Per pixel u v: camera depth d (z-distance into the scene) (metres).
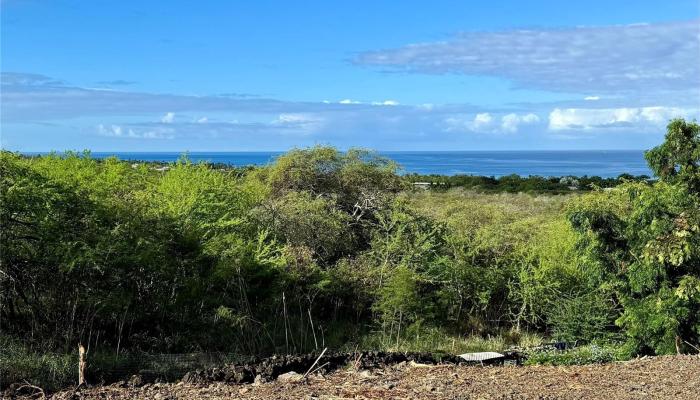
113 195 11.08
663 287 9.28
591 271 10.20
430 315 11.73
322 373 6.99
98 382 7.03
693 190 10.22
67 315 8.59
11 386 6.46
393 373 6.95
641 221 9.58
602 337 11.01
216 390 6.09
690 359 7.82
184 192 11.51
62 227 8.91
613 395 5.79
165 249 9.65
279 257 11.45
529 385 6.20
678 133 10.32
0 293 8.52
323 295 11.95
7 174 8.81
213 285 10.33
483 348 10.77
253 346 9.52
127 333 9.33
